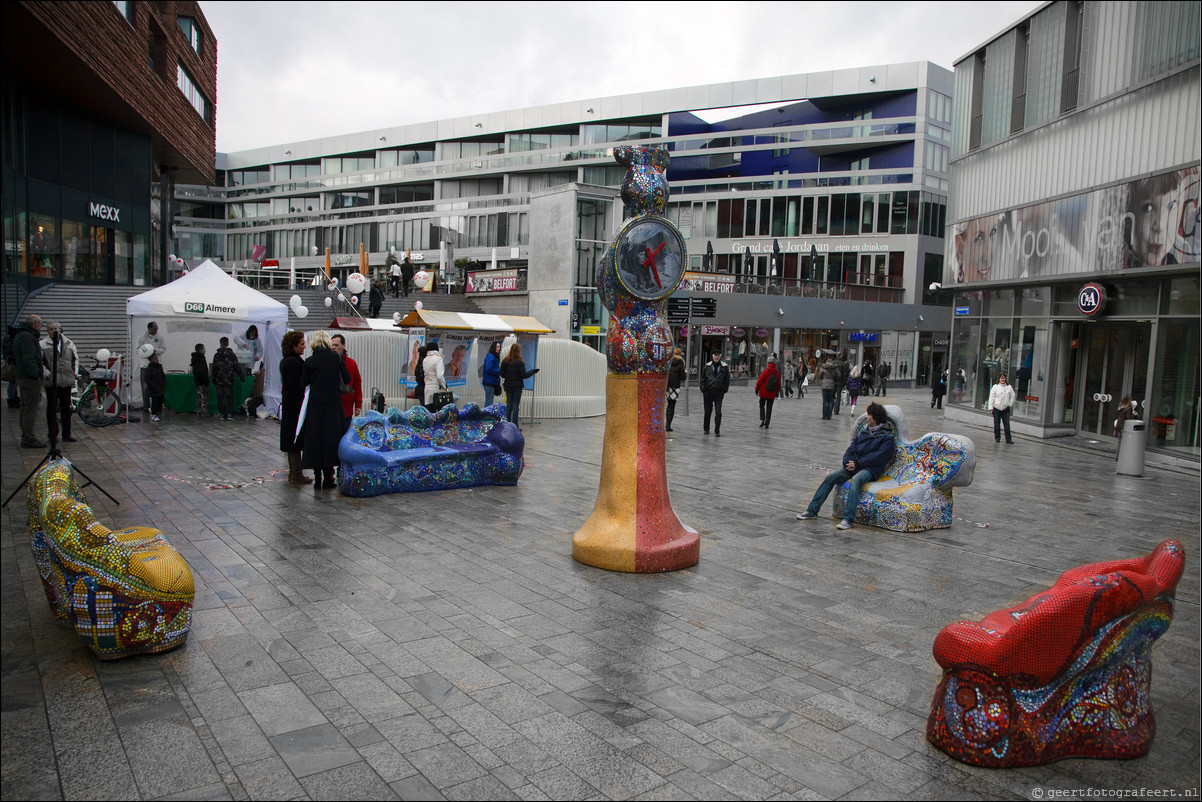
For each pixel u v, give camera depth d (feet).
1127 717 12.02
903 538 25.70
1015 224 63.21
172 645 14.78
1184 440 46.73
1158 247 46.93
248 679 13.71
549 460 39.70
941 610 18.49
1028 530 27.68
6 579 18.72
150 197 98.73
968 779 11.22
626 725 12.43
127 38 84.99
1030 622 11.24
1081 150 55.36
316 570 19.94
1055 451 52.60
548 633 16.24
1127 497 35.47
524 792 10.52
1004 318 67.77
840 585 20.24
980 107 70.74
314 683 13.64
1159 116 47.73
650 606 18.12
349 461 28.60
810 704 13.39
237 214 278.05
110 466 33.35
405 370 54.85
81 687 13.28
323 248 250.98
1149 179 47.88
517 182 221.46
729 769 11.24
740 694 13.69
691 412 74.79
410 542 22.97
